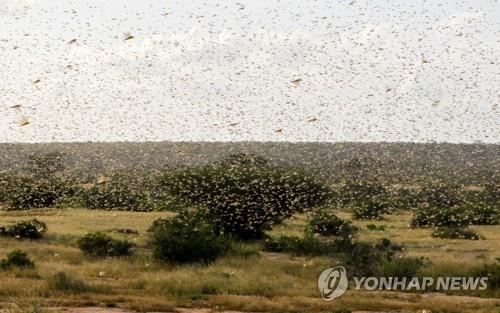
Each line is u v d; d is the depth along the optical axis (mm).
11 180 181875
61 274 62562
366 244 79312
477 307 57812
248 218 108188
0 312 47594
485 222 151250
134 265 77938
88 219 143750
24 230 104250
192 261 80375
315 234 114375
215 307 55719
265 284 65750
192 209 107562
